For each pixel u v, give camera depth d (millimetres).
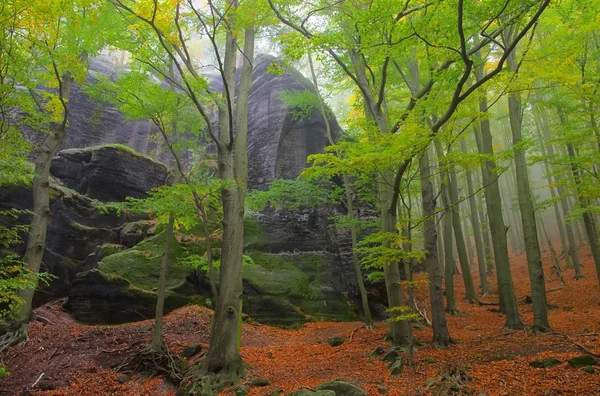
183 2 8453
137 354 10414
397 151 7906
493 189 12938
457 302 19094
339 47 8789
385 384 7352
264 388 8023
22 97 8938
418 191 16156
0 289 7863
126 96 9555
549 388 6035
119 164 20531
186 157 27953
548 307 15906
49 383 9250
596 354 7246
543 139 23688
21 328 11156
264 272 17516
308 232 19703
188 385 8445
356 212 19891
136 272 15555
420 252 8367
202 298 15594
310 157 8484
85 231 18109
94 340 11609
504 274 11969
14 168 8188
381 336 12125
